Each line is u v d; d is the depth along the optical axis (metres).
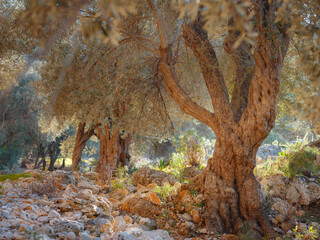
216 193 5.18
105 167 7.85
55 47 6.14
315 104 1.82
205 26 1.31
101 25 1.37
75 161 9.95
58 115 7.20
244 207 5.02
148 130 8.11
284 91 7.25
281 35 4.55
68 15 1.30
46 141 20.70
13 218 3.14
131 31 6.74
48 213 3.73
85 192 4.94
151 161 14.77
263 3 4.54
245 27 1.19
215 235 4.72
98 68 6.59
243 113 5.25
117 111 7.89
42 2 1.28
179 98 5.82
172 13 5.98
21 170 21.42
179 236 4.63
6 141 19.80
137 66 6.87
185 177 7.34
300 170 6.48
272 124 4.95
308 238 4.37
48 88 7.24
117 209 5.29
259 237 4.66
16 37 5.20
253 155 5.16
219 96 5.52
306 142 7.88
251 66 5.52
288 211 5.34
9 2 5.60
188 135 9.77
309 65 1.82
